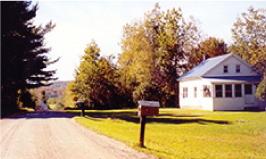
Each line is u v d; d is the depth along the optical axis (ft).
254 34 159.02
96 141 31.55
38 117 63.62
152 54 145.79
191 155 26.99
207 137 41.88
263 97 70.95
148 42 149.38
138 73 141.49
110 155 24.50
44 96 228.63
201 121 59.93
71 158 23.45
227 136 42.93
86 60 139.13
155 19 152.05
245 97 90.58
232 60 97.14
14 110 90.74
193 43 153.38
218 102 87.51
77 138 33.55
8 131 40.04
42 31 116.88
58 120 55.16
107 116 70.33
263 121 55.11
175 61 148.25
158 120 62.34
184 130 48.80
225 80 88.69
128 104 140.15
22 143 30.32
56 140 32.17
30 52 107.65
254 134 44.21
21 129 41.98
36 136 35.06
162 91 130.21
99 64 137.49
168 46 145.89
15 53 96.58
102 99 137.49
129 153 25.31
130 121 61.00
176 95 144.15
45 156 24.14
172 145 33.53
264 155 29.53
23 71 99.09
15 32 100.12
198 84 99.76
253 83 88.79
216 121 59.16
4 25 92.48
